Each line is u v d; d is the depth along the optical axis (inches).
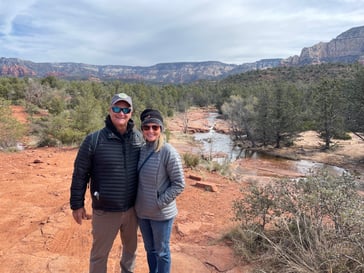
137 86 2790.4
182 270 142.6
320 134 1396.4
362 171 919.0
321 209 150.3
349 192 156.4
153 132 111.0
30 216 214.8
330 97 1243.8
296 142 1416.1
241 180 431.8
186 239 183.2
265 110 1376.7
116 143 108.7
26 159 427.2
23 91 1921.8
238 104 1576.0
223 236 178.2
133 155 113.3
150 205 112.9
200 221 214.4
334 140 1434.5
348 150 1209.4
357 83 1106.7
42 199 253.1
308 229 147.5
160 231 115.3
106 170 107.7
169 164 111.6
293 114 1342.3
